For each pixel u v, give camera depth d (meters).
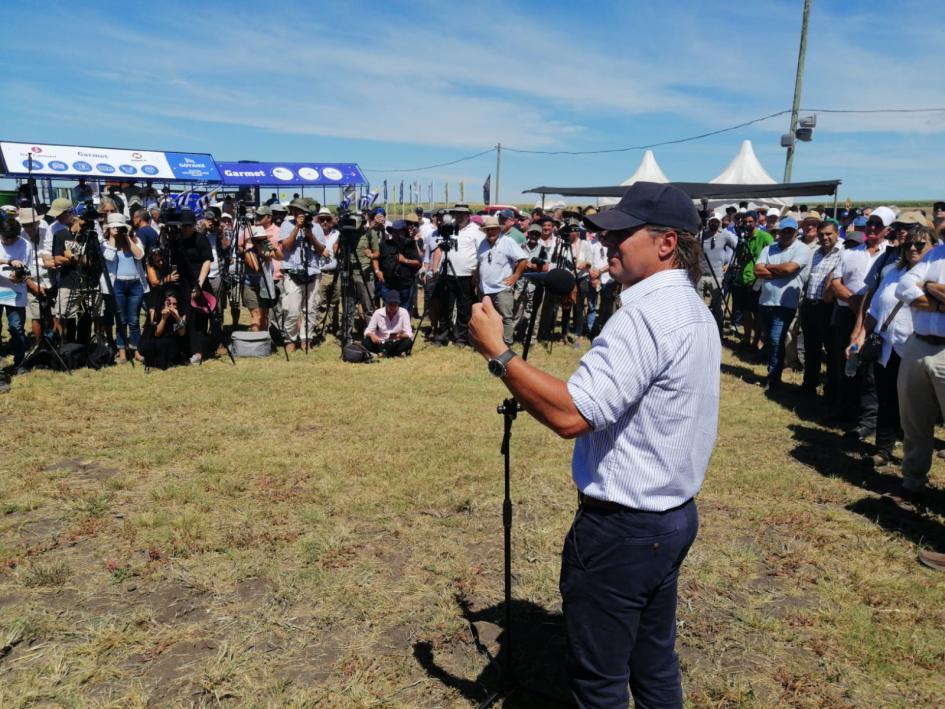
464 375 7.91
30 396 6.47
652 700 1.99
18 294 7.20
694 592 3.42
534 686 2.71
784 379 8.16
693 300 1.71
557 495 4.55
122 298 8.20
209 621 3.08
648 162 19.06
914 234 4.46
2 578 3.38
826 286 6.71
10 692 2.58
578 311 10.03
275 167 23.66
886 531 4.10
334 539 3.85
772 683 2.75
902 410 4.36
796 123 18.39
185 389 6.96
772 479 4.87
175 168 20.64
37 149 18.39
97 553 3.64
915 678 2.77
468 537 3.95
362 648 2.93
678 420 1.68
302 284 8.96
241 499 4.36
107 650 2.85
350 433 5.71
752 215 11.29
